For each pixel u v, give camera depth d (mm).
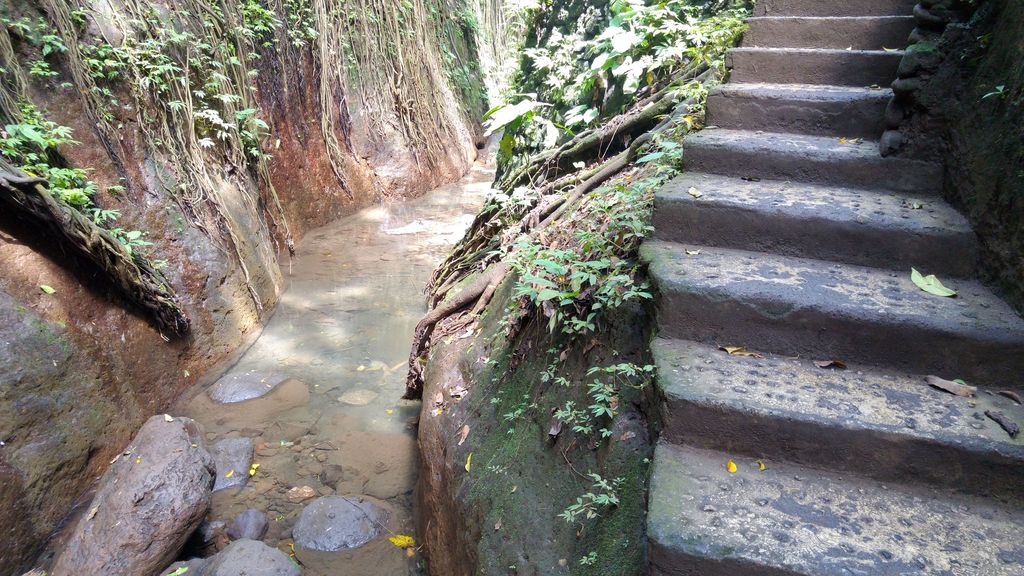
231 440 4301
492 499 2785
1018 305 2207
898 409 1986
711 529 1716
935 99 2809
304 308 6539
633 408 2422
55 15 4977
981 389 2113
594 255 3164
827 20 3818
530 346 3299
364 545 3549
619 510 2176
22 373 3643
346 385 5172
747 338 2354
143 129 5559
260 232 6883
